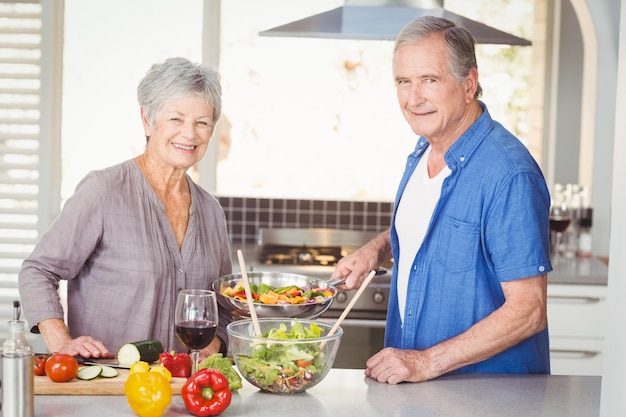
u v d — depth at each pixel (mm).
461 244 2215
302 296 2344
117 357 2027
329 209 4508
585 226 4348
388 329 2463
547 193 2193
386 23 3506
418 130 2240
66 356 1893
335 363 3779
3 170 4191
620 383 1704
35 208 4195
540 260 2115
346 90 4477
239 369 1951
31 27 4141
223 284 2400
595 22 4230
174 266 2369
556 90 4527
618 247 1734
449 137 2273
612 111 4277
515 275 2121
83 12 4312
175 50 4383
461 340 2092
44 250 2264
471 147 2225
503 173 2158
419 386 2045
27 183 4172
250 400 1897
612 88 4262
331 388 2004
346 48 4445
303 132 4504
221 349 2400
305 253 4223
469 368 2248
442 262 2244
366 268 2508
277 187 4535
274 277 2484
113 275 2312
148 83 2271
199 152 2328
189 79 2250
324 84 4473
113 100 4359
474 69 2234
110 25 4332
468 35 2225
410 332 2297
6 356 1647
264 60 4445
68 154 4367
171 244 2365
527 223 2125
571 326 3787
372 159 4523
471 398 1964
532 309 2117
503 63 4559
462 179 2221
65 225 2268
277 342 1922
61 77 4301
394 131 4504
